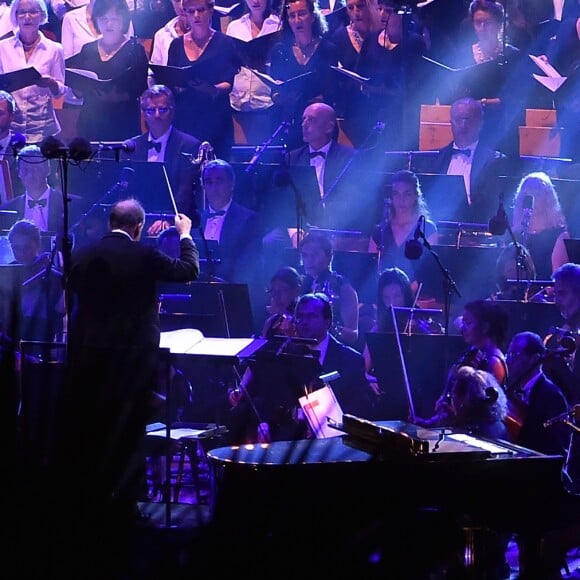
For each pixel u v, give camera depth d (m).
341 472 16.17
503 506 16.33
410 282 30.97
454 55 38.94
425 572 15.54
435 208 33.66
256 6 40.75
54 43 40.47
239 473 16.22
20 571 7.89
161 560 10.18
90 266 21.83
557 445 21.28
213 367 26.64
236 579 11.12
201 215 33.53
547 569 17.53
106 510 8.27
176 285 28.34
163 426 24.83
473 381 20.14
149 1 41.56
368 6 38.47
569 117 37.41
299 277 28.47
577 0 40.97
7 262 31.78
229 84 38.03
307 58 38.47
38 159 33.66
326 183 35.94
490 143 36.47
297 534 15.99
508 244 31.70
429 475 16.12
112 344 21.41
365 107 37.66
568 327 26.69
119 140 38.03
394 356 25.31
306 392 22.67
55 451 8.10
